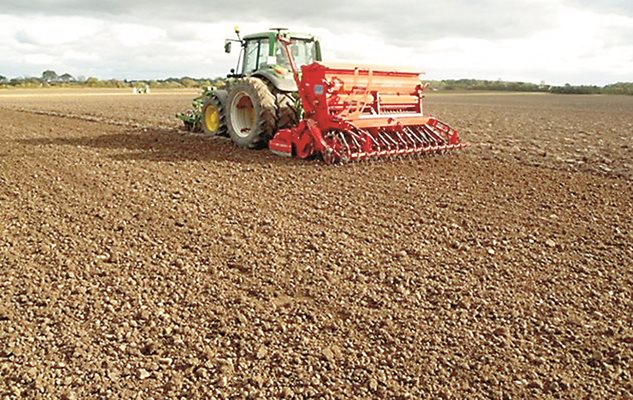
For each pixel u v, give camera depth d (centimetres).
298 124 1088
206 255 564
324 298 475
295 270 528
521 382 368
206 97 1375
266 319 441
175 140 1307
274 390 358
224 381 365
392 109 1088
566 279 520
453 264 550
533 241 617
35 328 423
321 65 991
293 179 888
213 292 484
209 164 1000
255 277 514
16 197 775
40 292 477
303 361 388
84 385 360
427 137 1109
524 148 1288
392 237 621
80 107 2708
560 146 1350
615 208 753
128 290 485
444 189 838
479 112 2866
